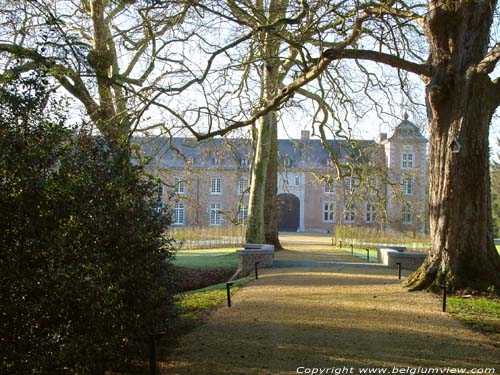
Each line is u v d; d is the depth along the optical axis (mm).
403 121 21734
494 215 48406
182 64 13586
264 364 6766
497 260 11977
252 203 25156
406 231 35344
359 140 25844
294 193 59750
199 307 10742
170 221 7438
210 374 6410
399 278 14508
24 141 4895
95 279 5383
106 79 11375
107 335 5848
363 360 6906
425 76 12047
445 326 8750
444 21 11617
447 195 11898
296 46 11633
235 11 14266
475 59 11672
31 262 4852
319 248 31188
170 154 53844
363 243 32125
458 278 11727
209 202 57406
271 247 18719
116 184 6242
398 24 11852
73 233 5371
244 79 21375
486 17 11742
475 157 11633
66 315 5145
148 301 6770
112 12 16219
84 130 6316
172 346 7715
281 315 9672
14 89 5121
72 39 10078
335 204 59375
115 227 6074
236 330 8594
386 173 26641
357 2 11438
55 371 5059
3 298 4641
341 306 10438
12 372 4684
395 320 9188
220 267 20359
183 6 12406
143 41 15211
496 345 7633
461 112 11555
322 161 60156
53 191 5047
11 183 4703
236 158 26406
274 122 28109
